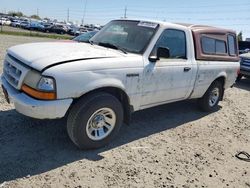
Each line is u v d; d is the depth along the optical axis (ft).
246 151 16.26
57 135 14.87
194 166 13.76
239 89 33.81
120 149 14.40
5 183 10.71
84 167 12.39
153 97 16.08
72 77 12.01
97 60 13.03
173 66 16.56
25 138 14.25
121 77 13.73
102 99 13.23
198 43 18.80
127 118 15.28
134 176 12.24
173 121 19.43
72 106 12.87
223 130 19.06
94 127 13.60
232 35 22.88
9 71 13.71
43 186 10.83
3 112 16.99
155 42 15.52
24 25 175.32
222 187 12.41
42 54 12.80
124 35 16.48
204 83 19.88
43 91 11.64
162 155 14.39
